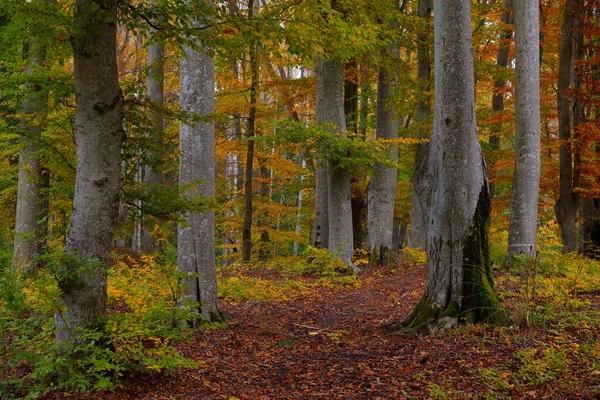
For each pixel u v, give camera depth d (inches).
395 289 429.4
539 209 707.4
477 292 270.4
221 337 286.2
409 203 824.3
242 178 872.9
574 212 523.5
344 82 636.7
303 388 211.6
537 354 219.5
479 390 190.5
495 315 263.9
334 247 523.5
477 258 275.4
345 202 521.7
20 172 369.4
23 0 173.8
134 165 217.3
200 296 309.9
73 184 228.4
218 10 193.5
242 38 208.5
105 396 185.0
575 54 555.2
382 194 592.1
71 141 258.8
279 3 312.5
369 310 354.0
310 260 538.0
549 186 573.3
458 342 244.4
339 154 483.8
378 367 228.8
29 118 224.8
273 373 233.9
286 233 715.4
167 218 217.8
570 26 511.8
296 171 652.1
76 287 182.7
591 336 236.4
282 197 1004.6
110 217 187.6
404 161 800.9
